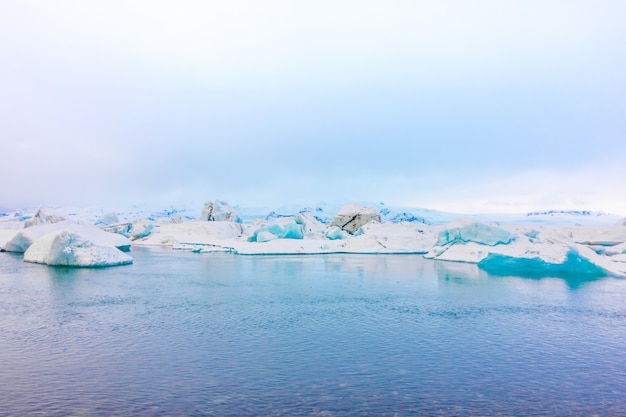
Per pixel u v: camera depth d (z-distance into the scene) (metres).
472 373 11.89
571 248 34.31
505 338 15.42
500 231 45.47
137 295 23.11
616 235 56.19
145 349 13.63
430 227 70.75
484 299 23.00
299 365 12.34
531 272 34.84
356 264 42.28
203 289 25.48
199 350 13.60
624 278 31.98
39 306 19.89
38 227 49.16
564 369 12.32
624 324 17.62
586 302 22.31
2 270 32.19
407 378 11.46
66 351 13.35
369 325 17.05
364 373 11.77
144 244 71.69
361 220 81.25
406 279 30.95
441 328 16.70
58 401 9.83
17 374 11.45
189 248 61.28
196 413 9.32
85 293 23.39
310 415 9.30
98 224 90.62
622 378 11.69
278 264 41.44
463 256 45.62
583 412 9.69
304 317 18.31
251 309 19.88
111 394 10.23
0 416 9.06
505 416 9.44
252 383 10.98
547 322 17.88
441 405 9.91
